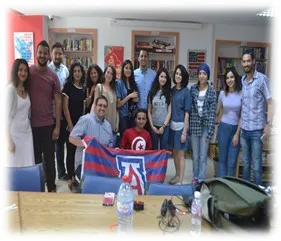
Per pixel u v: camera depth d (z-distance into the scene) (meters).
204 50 5.73
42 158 3.11
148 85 3.74
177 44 5.65
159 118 3.62
